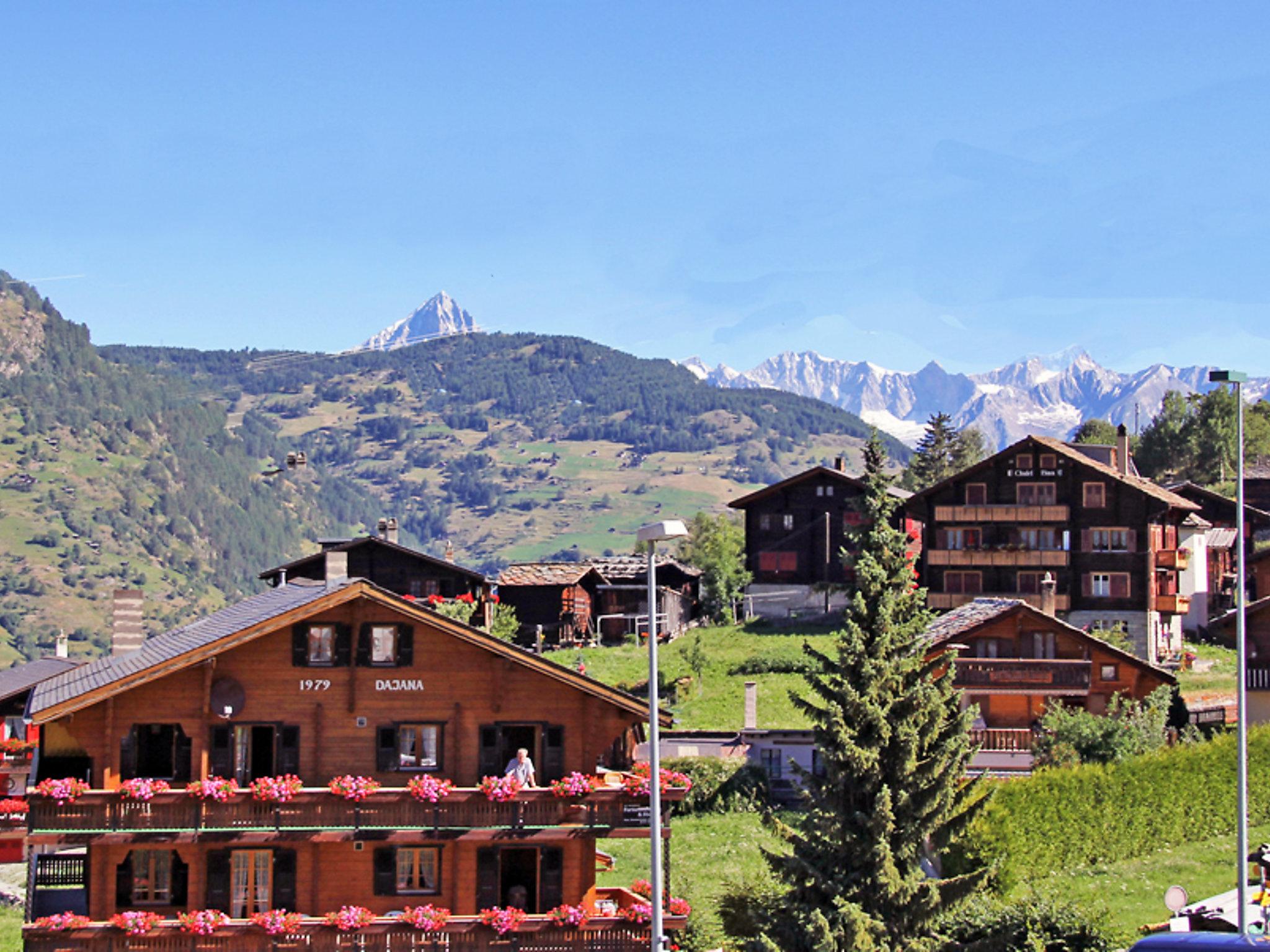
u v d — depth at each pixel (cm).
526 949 4350
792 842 4403
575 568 12138
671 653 10750
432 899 4512
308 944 4288
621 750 5400
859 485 12306
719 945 4512
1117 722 6450
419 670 4606
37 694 5075
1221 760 5916
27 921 4284
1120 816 5519
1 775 6294
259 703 4547
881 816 4231
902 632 4491
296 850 4462
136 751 4500
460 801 4425
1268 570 9656
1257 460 15475
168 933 4253
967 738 4441
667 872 4444
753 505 12575
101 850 4416
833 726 4331
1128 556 10519
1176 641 11075
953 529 10956
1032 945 4109
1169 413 18575
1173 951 3209
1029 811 5241
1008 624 7325
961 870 4962
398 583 10894
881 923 4125
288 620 4522
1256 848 5578
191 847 4441
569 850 4562
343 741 4569
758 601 12469
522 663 4584
